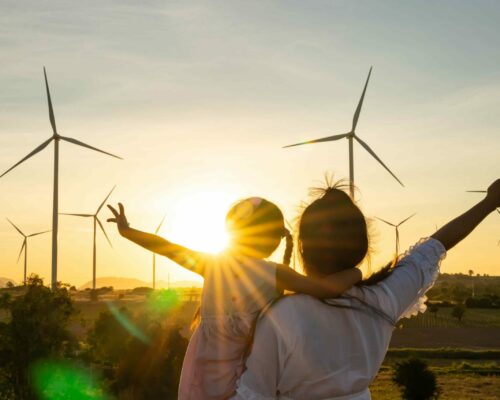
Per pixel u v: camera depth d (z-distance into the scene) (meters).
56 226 60.34
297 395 3.35
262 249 3.72
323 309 3.36
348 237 3.49
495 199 3.81
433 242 3.69
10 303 36.66
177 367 36.50
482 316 134.00
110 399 36.19
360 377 3.35
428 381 51.53
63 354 38.34
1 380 35.97
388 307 3.46
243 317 3.47
